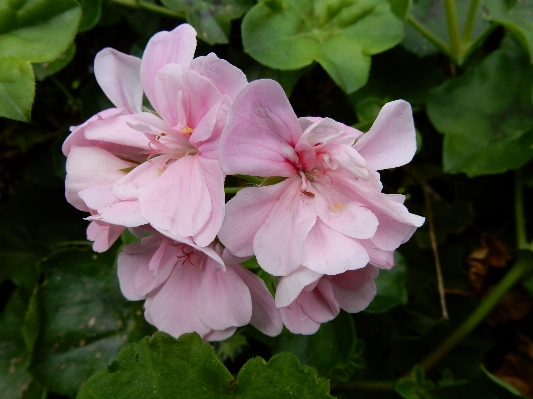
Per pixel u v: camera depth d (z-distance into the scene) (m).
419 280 0.21
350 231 0.12
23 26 0.15
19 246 0.22
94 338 0.18
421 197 0.22
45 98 0.22
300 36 0.17
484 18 0.18
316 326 0.13
